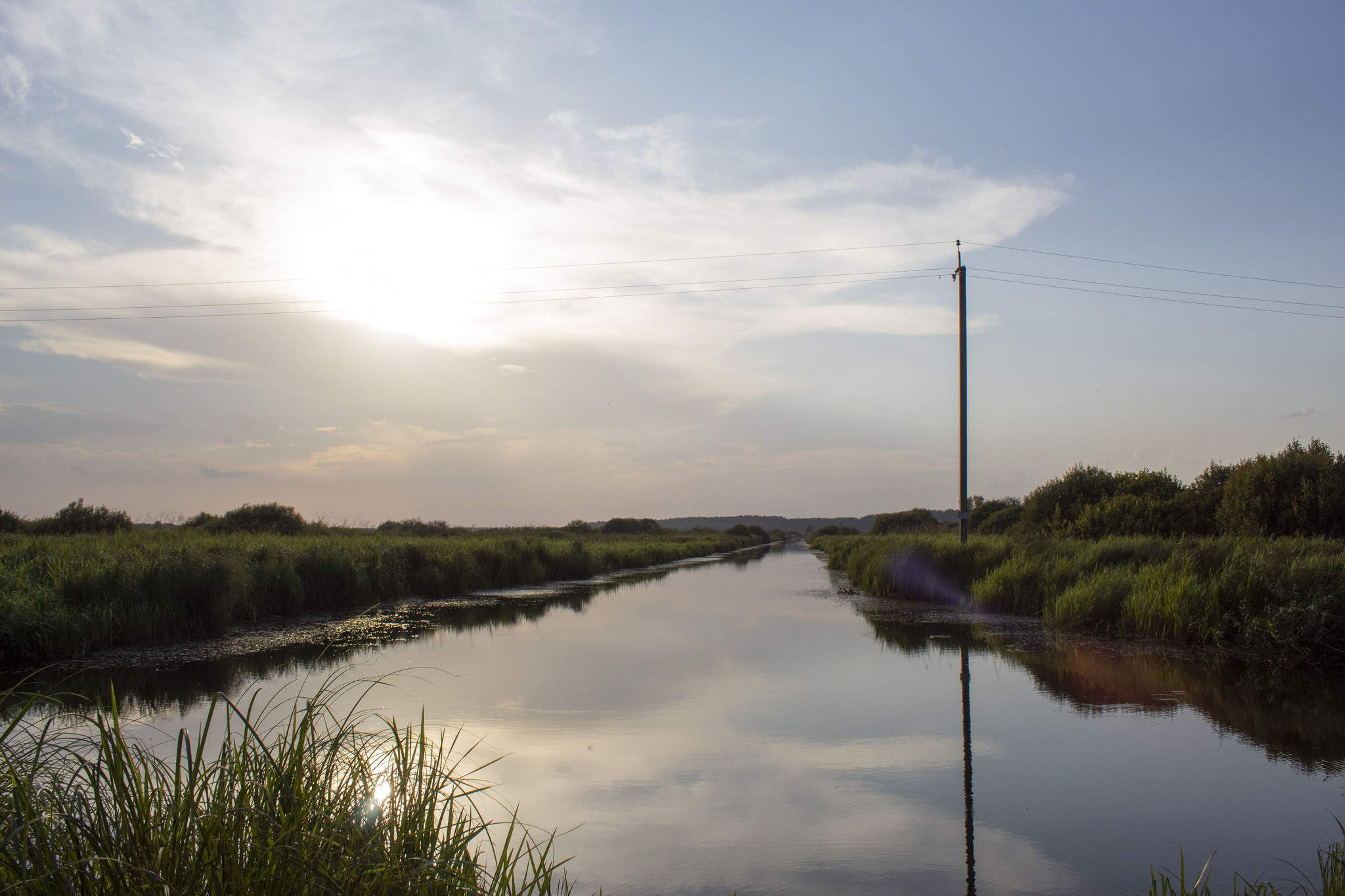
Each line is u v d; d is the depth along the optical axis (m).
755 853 4.92
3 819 3.04
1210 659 10.68
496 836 5.12
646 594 20.98
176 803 3.27
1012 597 15.88
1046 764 6.52
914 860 4.84
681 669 10.34
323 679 9.47
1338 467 19.88
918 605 17.72
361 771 3.87
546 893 3.81
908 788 6.02
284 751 3.84
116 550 14.31
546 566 26.41
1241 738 7.20
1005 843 5.05
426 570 20.11
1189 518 22.75
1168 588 12.40
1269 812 5.51
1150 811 5.55
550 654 11.39
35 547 15.01
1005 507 46.19
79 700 8.30
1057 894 4.40
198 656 10.98
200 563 13.25
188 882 3.01
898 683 9.45
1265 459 21.44
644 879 4.57
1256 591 11.27
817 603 18.45
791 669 10.32
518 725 7.65
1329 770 6.34
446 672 10.02
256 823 3.30
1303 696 8.63
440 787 4.01
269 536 21.53
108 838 3.03
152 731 7.01
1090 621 13.04
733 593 21.41
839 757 6.72
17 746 3.64
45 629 10.66
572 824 5.37
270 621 14.38
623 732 7.44
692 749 6.95
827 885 4.52
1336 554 12.68
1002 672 10.07
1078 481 27.14
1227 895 4.34
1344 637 10.09
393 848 3.45
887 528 54.53
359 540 22.30
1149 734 7.32
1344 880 3.91
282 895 3.09
